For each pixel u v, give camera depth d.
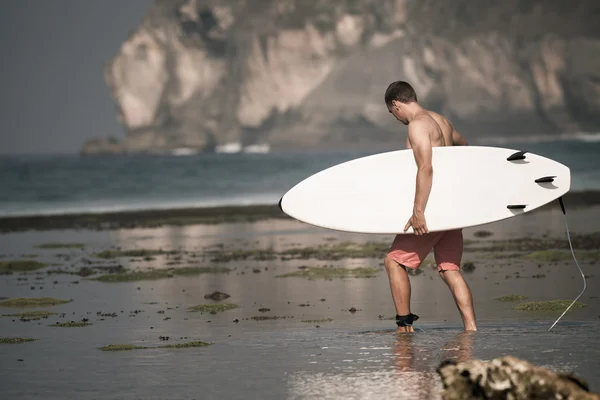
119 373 15.62
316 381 14.21
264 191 115.75
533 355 15.49
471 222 18.77
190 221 69.38
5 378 15.49
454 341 17.42
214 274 34.69
